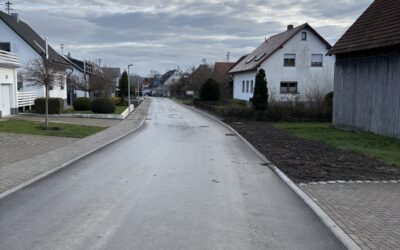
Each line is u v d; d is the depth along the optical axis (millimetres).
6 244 4926
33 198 7074
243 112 28953
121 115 28797
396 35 16047
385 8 18500
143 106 50594
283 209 6562
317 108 28031
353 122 19906
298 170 9914
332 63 39938
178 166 10438
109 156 12023
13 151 12305
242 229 5547
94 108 31000
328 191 7699
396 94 16312
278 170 9875
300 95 35812
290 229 5570
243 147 14562
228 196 7363
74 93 48969
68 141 15219
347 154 12578
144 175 9203
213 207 6613
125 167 10211
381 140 15875
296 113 28031
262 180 8828
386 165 10586
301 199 7191
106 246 4875
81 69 54156
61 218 5945
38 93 34156
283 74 39438
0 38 33188
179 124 25391
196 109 44562
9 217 5988
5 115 25797
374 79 17906
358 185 8211
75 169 9867
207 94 45500
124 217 6012
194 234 5320
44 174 9062
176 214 6191
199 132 20281
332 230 5480
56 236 5199
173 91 97875
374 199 7094
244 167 10430
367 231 5395
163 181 8562
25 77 30938
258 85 28719
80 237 5172
